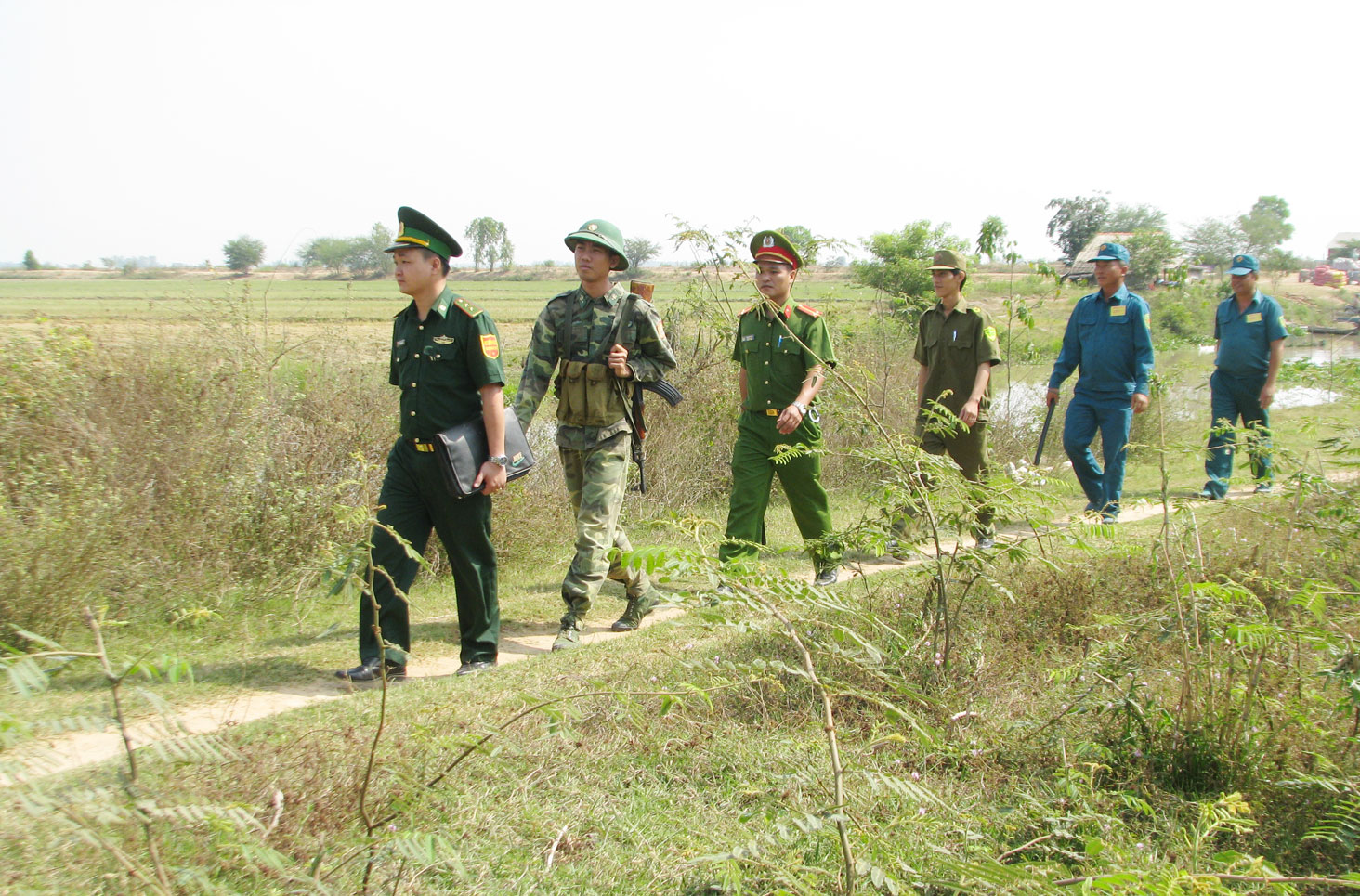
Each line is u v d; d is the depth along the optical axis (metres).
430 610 5.91
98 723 1.91
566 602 5.21
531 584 6.69
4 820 2.35
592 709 3.64
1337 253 60.28
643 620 5.83
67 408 5.56
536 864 2.73
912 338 12.10
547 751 3.35
